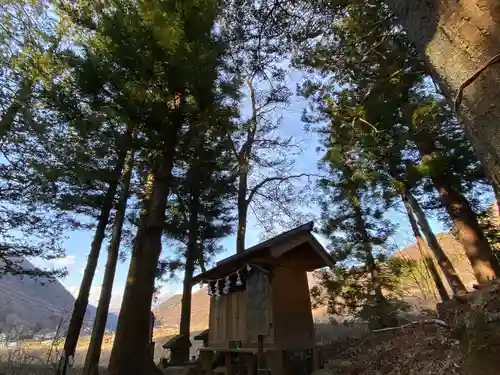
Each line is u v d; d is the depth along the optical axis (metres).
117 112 6.17
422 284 10.40
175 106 6.88
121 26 5.85
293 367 5.52
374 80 6.66
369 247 11.73
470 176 8.46
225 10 6.30
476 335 2.04
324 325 13.57
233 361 6.66
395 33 6.12
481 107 1.17
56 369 7.09
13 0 8.30
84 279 8.49
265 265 6.05
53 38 8.56
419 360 3.26
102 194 9.32
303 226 6.29
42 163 7.88
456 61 1.27
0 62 8.36
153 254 6.27
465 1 1.23
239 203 14.17
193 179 11.42
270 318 5.59
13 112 8.27
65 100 6.75
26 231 9.21
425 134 7.46
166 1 5.69
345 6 6.14
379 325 9.78
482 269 7.62
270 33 6.60
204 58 6.05
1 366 7.12
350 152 8.26
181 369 7.75
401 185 7.92
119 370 5.32
